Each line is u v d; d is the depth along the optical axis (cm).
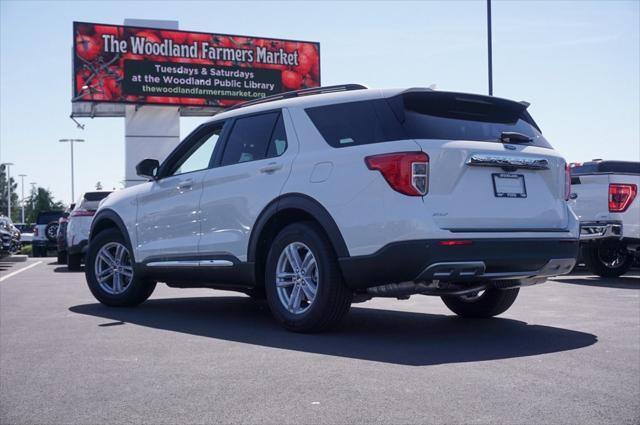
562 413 364
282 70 3512
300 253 592
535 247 555
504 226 554
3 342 567
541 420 353
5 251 1709
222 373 448
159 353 514
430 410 367
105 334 599
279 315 595
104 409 380
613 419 356
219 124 704
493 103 593
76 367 475
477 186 545
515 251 543
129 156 3316
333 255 559
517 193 568
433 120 555
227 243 648
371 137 551
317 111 601
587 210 1084
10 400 402
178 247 705
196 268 682
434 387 409
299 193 581
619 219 1052
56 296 917
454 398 388
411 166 520
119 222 785
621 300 822
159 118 3350
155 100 3284
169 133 3359
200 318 692
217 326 636
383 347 526
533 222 573
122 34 3241
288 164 600
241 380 429
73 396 406
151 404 385
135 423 356
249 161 646
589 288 966
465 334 584
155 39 3288
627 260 1134
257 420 354
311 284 579
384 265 523
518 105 608
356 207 539
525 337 569
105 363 484
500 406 374
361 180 539
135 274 768
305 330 583
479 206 543
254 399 389
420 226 512
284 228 595
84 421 362
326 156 572
